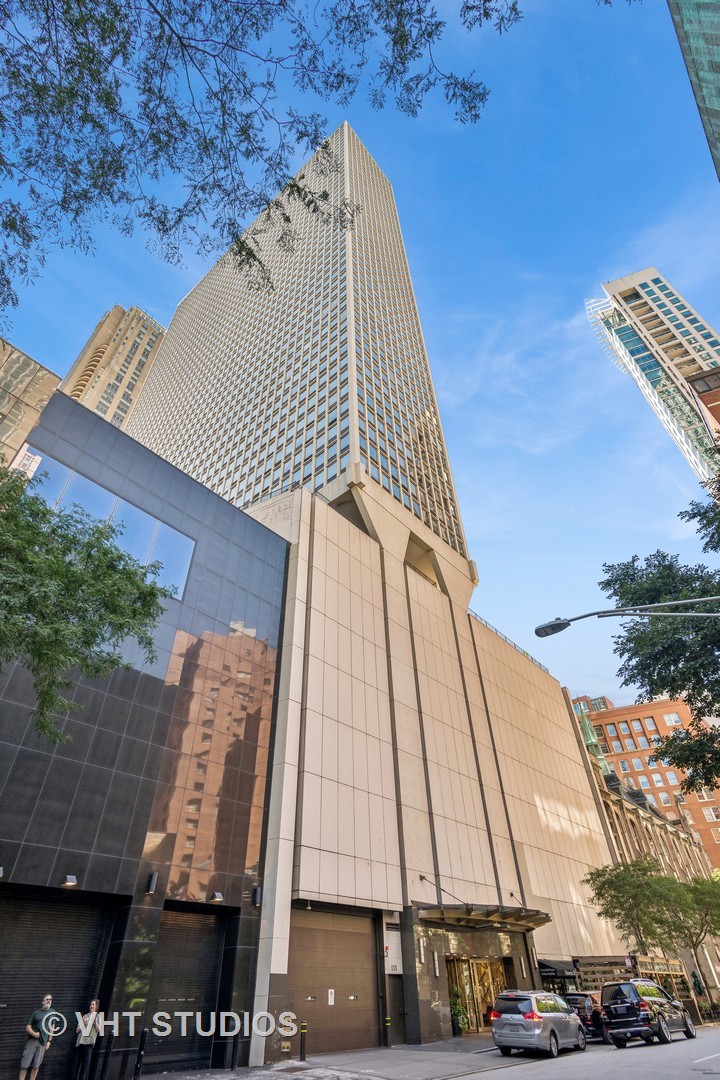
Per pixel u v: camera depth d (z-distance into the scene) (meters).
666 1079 11.17
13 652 10.58
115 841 17.05
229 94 7.84
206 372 74.81
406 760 30.09
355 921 23.73
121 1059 14.91
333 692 27.39
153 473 24.23
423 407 58.75
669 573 20.70
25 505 11.52
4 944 14.48
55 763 16.45
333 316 54.91
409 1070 15.41
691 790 20.62
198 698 21.69
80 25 7.20
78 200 8.21
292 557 30.14
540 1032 17.03
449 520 51.34
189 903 18.41
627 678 20.92
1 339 9.45
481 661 44.56
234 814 20.94
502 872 33.59
